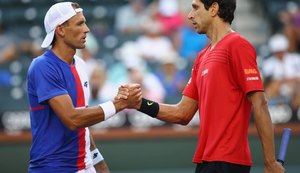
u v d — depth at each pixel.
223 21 15.05
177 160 28.78
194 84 16.17
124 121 28.70
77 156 15.67
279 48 32.50
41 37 36.78
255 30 40.47
